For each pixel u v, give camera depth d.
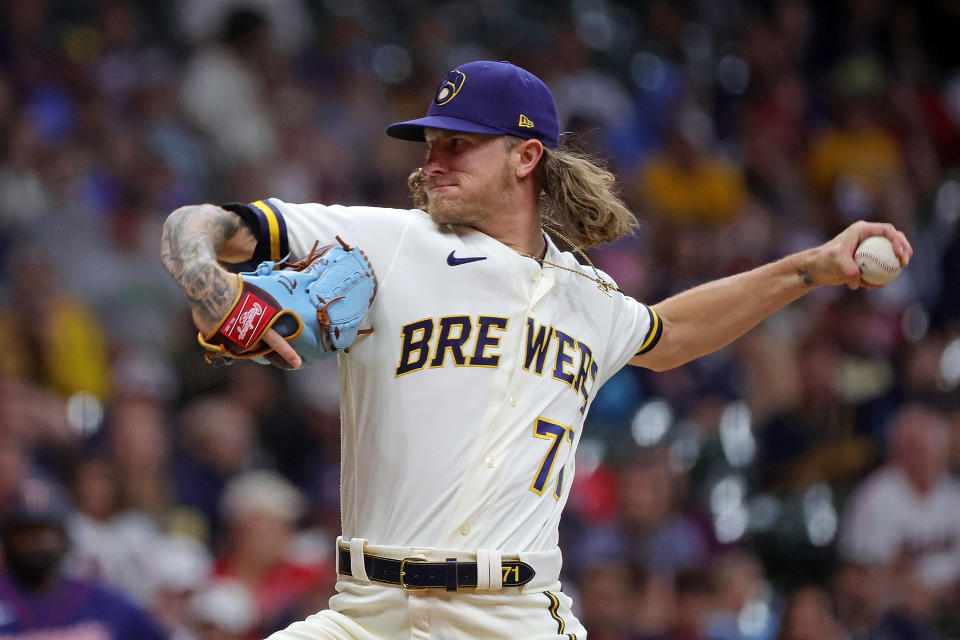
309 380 33.00
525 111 12.53
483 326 12.12
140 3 42.59
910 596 29.50
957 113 53.00
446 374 11.94
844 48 53.19
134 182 34.78
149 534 25.50
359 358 12.08
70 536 22.02
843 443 32.66
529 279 12.48
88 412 28.27
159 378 30.42
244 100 38.53
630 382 34.28
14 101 36.28
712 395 34.88
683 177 43.72
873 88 49.97
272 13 42.56
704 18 53.44
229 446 28.28
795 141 49.22
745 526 30.41
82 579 21.84
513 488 11.94
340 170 39.62
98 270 33.12
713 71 52.09
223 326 11.12
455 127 12.27
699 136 48.00
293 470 30.69
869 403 33.72
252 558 25.05
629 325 13.44
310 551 26.48
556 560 12.29
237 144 37.94
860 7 53.78
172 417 29.75
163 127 37.41
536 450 12.16
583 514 29.48
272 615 24.19
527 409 12.15
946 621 29.80
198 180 36.84
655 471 29.19
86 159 35.47
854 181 47.50
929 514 31.16
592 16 51.62
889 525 30.92
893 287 42.38
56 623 21.17
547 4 51.31
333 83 42.50
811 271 13.93
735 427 32.72
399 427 11.89
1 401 25.77
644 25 52.97
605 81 46.94
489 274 12.23
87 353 30.69
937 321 40.97
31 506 23.50
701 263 39.75
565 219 13.08
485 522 11.78
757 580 27.61
